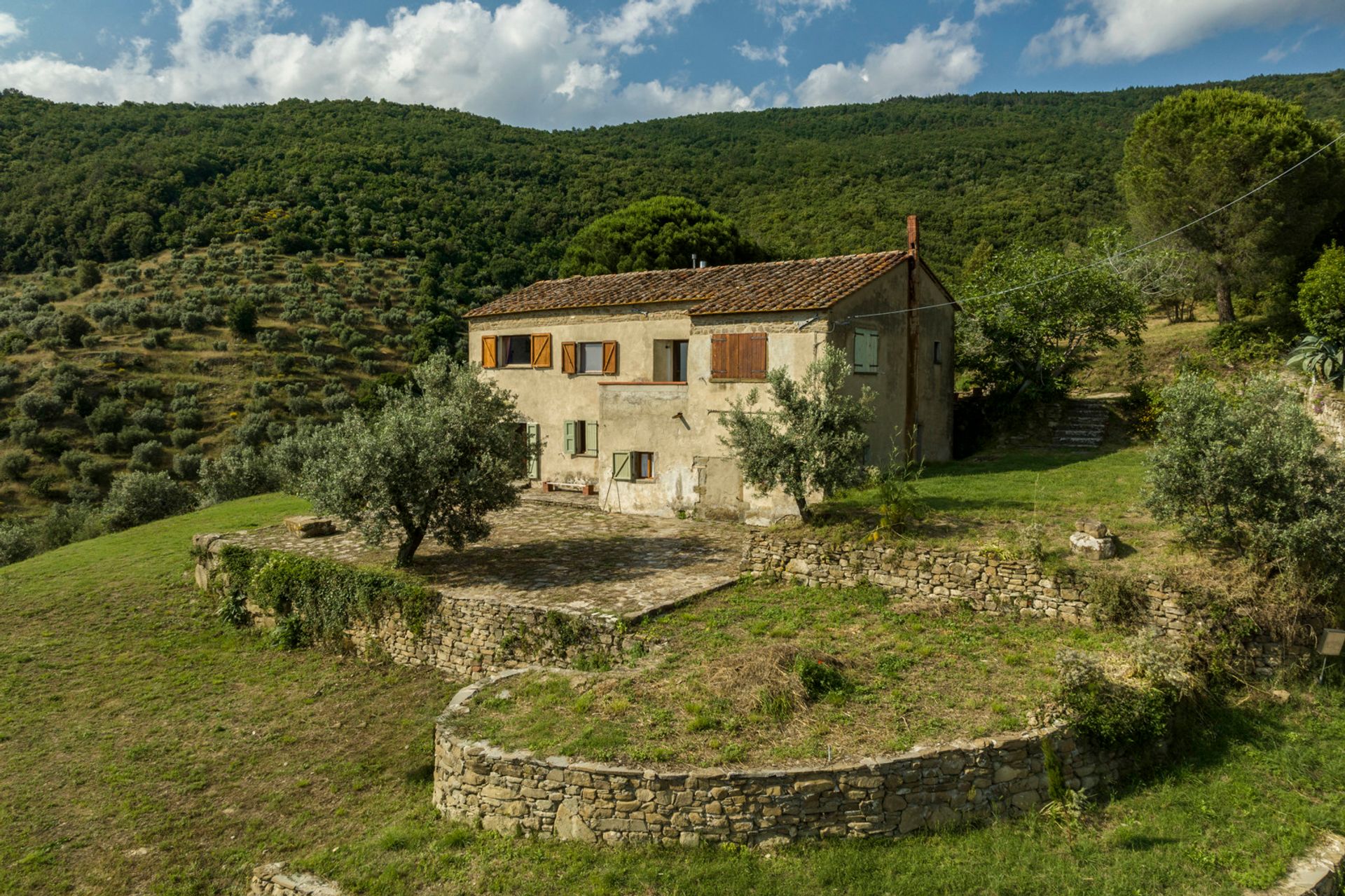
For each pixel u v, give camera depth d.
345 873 8.20
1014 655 10.11
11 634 16.45
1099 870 7.20
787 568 14.00
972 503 15.40
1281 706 9.51
